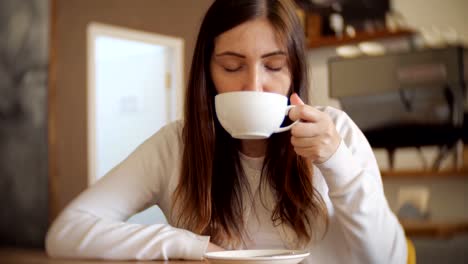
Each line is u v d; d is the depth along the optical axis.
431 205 3.16
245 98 0.90
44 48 3.52
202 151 1.21
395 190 3.26
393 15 3.27
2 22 3.82
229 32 1.08
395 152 3.21
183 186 1.25
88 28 3.54
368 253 1.03
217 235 1.21
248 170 1.25
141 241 1.08
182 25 3.83
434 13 3.21
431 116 3.12
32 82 3.58
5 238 3.68
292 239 1.21
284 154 1.20
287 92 1.15
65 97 3.48
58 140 3.44
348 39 3.27
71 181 3.49
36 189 3.49
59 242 1.16
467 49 3.12
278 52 1.09
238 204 1.23
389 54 3.18
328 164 0.99
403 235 1.09
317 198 1.19
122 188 1.28
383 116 3.21
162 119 3.97
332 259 1.21
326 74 3.32
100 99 4.30
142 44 3.92
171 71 3.91
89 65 3.56
